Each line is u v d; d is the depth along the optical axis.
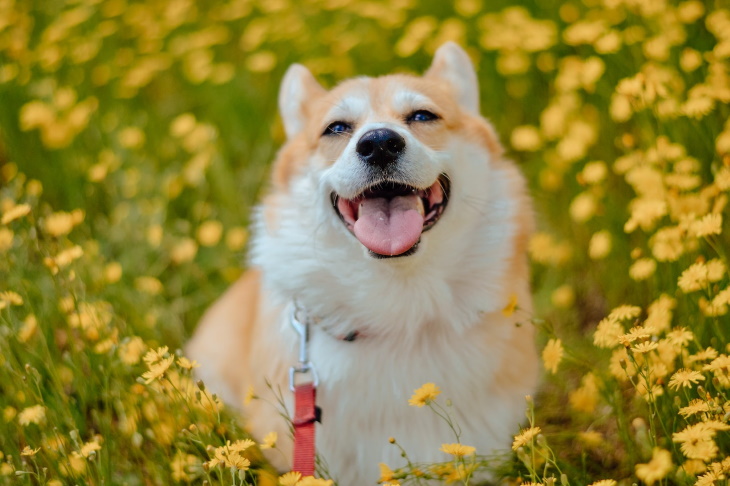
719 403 2.65
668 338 2.75
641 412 3.14
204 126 5.14
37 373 2.94
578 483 2.84
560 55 5.50
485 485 3.12
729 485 2.35
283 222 3.21
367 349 3.09
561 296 4.05
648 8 4.29
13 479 2.97
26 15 6.32
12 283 3.73
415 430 3.09
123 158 5.20
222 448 2.44
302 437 2.85
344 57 5.68
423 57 5.76
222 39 6.14
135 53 6.25
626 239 4.17
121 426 3.24
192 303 4.50
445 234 3.04
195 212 4.92
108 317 3.47
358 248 3.05
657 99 3.98
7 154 5.39
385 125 2.93
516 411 3.16
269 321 3.29
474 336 3.10
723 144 3.39
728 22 4.04
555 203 4.75
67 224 3.50
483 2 5.88
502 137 5.34
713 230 2.90
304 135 3.42
